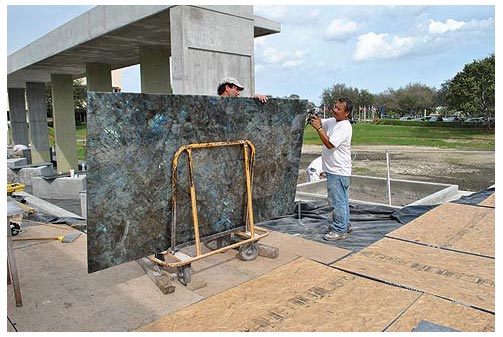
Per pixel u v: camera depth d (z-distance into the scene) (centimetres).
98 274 338
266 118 358
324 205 586
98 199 265
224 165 339
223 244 384
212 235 350
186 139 301
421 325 246
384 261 354
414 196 755
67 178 929
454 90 2803
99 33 817
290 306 275
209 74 627
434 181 1169
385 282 310
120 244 288
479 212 501
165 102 279
